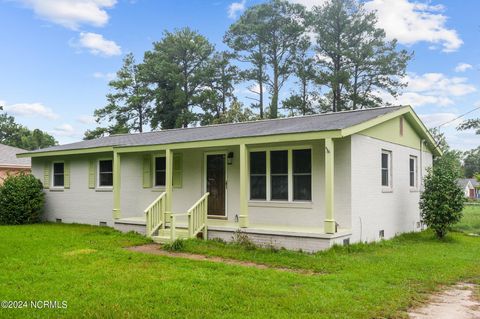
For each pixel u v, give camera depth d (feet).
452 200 40.78
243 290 20.10
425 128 48.60
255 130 37.81
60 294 19.49
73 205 54.85
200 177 43.11
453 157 102.37
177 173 44.68
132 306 17.75
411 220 46.62
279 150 37.37
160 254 30.81
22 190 54.08
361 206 35.40
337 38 101.24
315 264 26.30
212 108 118.73
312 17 104.12
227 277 22.80
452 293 20.74
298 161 36.40
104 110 123.13
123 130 118.93
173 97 117.08
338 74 96.68
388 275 23.45
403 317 16.79
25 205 53.62
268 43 109.09
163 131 59.21
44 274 23.56
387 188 40.73
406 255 30.30
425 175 46.98
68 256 29.04
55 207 57.06
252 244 32.71
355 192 34.47
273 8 106.52
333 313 16.88
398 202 43.11
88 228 47.39
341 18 99.60
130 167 49.42
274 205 37.22
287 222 36.50
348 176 34.04
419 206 45.21
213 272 24.12
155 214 39.09
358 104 99.76
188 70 122.01
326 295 19.26
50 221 57.36
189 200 43.78
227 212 41.06
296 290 20.18
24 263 26.48
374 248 33.17
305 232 31.07
